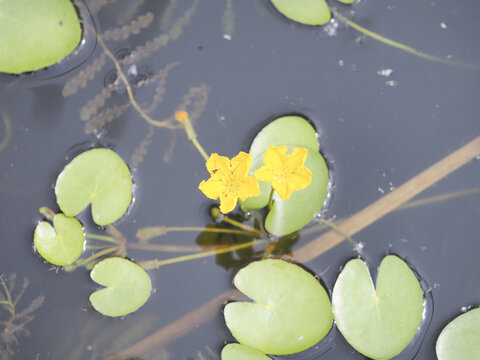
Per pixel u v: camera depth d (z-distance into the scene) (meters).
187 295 1.12
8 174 1.13
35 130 1.14
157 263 1.12
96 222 1.12
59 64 1.15
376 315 1.10
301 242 1.13
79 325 1.11
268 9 1.16
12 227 1.12
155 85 1.15
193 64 1.15
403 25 1.16
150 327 1.11
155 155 1.13
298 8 1.16
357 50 1.16
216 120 1.14
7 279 1.11
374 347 1.09
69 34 1.14
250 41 1.16
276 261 1.11
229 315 1.10
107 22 1.15
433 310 1.11
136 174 1.13
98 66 1.15
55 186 1.12
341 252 1.12
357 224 1.13
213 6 1.16
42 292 1.11
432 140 1.14
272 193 1.11
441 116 1.15
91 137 1.14
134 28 1.15
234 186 1.08
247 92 1.15
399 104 1.15
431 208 1.13
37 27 1.13
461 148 1.14
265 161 1.07
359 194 1.13
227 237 1.13
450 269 1.12
